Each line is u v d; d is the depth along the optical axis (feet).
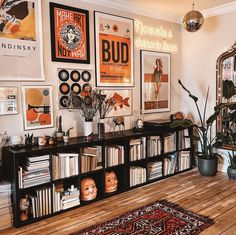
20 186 8.44
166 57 14.48
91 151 10.12
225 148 13.28
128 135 11.27
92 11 11.30
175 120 12.79
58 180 9.32
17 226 8.42
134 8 12.67
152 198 10.61
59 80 10.46
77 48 10.89
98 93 11.37
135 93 13.19
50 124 10.28
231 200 10.25
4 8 9.02
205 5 12.85
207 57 14.06
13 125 9.44
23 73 9.53
